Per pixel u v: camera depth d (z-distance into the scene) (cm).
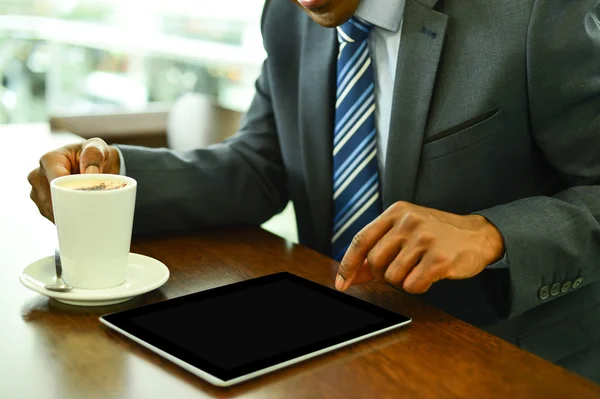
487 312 109
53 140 156
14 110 281
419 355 70
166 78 275
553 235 87
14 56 279
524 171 106
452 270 78
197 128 177
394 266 78
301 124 117
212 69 264
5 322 74
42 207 100
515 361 70
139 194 106
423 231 78
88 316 77
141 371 65
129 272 87
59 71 284
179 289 85
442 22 100
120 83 280
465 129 101
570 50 94
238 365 65
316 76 115
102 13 279
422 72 101
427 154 103
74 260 80
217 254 99
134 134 188
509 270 85
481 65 99
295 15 121
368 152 111
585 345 111
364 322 76
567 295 109
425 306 83
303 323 75
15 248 96
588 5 95
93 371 65
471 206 106
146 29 277
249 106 133
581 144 99
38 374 64
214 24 262
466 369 68
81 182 83
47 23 280
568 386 65
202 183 112
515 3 98
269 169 122
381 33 108
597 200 93
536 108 99
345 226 114
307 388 63
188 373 65
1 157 140
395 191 106
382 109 111
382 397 62
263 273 92
